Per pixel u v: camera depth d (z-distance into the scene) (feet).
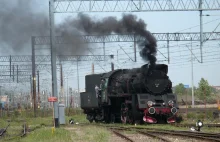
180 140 151.33
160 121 244.22
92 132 200.23
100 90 301.63
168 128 207.41
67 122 336.70
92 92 318.45
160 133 182.29
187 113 299.38
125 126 234.38
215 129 190.19
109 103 280.31
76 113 545.44
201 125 183.93
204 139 145.18
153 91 241.35
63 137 176.35
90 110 331.98
